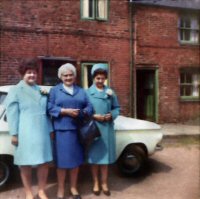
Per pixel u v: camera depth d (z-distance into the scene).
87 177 7.05
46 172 5.45
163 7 15.02
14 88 5.26
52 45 12.96
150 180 7.08
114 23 14.05
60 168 5.52
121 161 7.10
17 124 5.18
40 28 12.74
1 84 12.23
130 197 6.05
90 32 13.61
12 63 12.38
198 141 11.48
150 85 15.18
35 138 5.17
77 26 13.37
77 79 13.39
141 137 7.18
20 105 5.21
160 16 15.01
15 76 12.42
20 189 6.23
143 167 7.25
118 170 7.36
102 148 5.79
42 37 12.79
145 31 14.70
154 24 14.88
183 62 15.61
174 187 6.69
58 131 5.47
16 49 12.41
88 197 5.93
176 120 15.40
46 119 5.35
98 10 13.78
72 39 13.30
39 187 5.47
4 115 6.12
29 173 5.38
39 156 5.16
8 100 5.21
